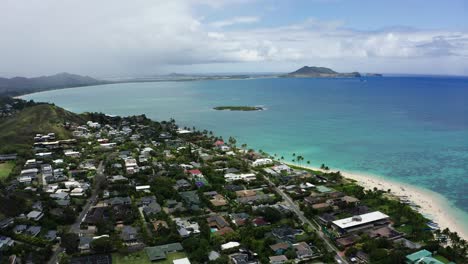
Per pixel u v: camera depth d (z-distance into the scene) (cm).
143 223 12388
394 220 12706
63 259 9869
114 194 14888
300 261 10106
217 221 12369
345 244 10906
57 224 12356
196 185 15950
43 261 9994
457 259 10200
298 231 11925
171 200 14275
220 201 14162
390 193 15975
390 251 10494
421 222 12550
